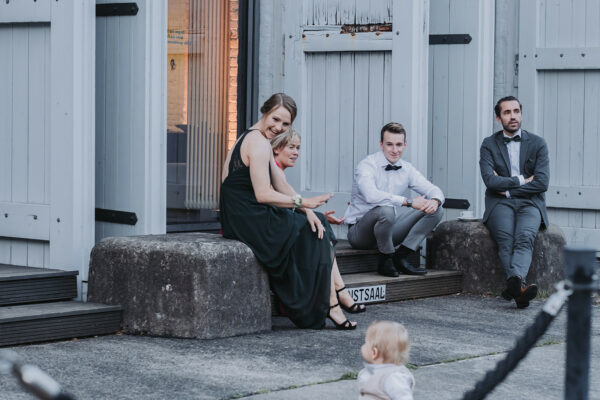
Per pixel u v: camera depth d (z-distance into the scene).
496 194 8.56
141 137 7.13
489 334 6.81
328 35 9.05
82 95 6.79
